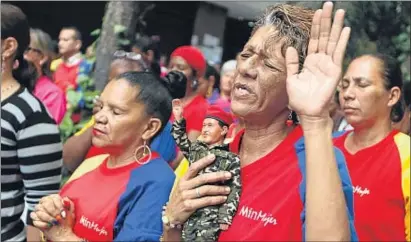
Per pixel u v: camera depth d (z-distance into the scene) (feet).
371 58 9.05
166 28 23.02
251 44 5.94
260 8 6.93
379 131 8.81
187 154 6.68
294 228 5.64
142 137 7.68
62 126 13.79
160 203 7.16
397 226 8.29
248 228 5.78
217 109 8.05
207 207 5.90
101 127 7.63
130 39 15.81
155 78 7.91
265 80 5.81
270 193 5.81
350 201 5.82
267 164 5.94
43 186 8.52
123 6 15.81
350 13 14.62
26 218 8.59
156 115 7.72
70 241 7.32
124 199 7.26
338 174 5.35
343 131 9.50
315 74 5.53
